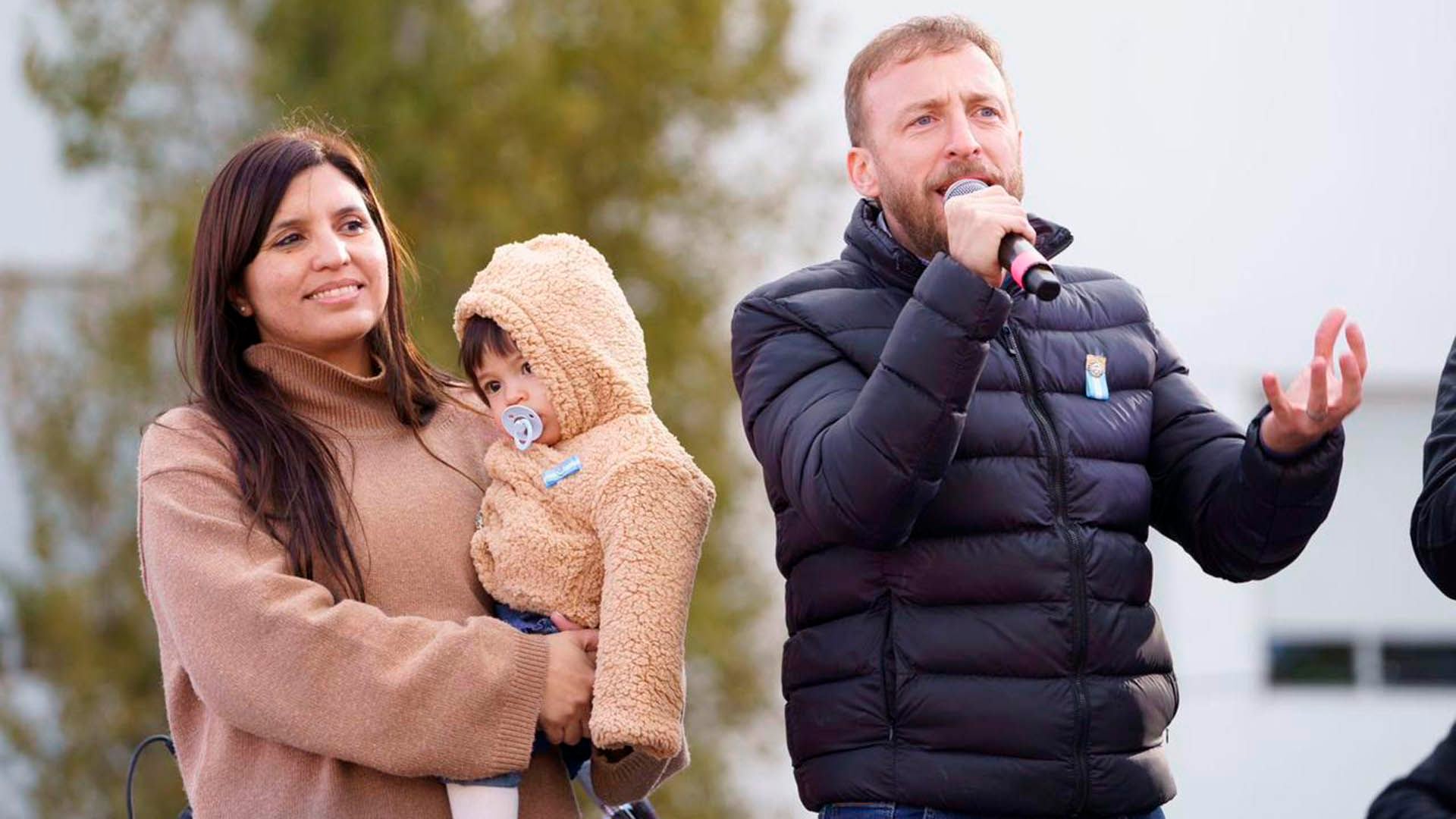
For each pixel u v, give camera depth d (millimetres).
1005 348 10203
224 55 28641
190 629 9820
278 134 10859
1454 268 28359
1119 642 9891
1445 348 28344
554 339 10211
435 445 10852
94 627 27969
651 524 9805
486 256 26188
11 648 29547
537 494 10172
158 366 27891
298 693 9656
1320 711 28359
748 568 28234
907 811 9742
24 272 30578
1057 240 10562
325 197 10578
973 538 9852
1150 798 9953
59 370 28531
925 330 9297
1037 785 9680
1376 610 28469
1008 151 10375
